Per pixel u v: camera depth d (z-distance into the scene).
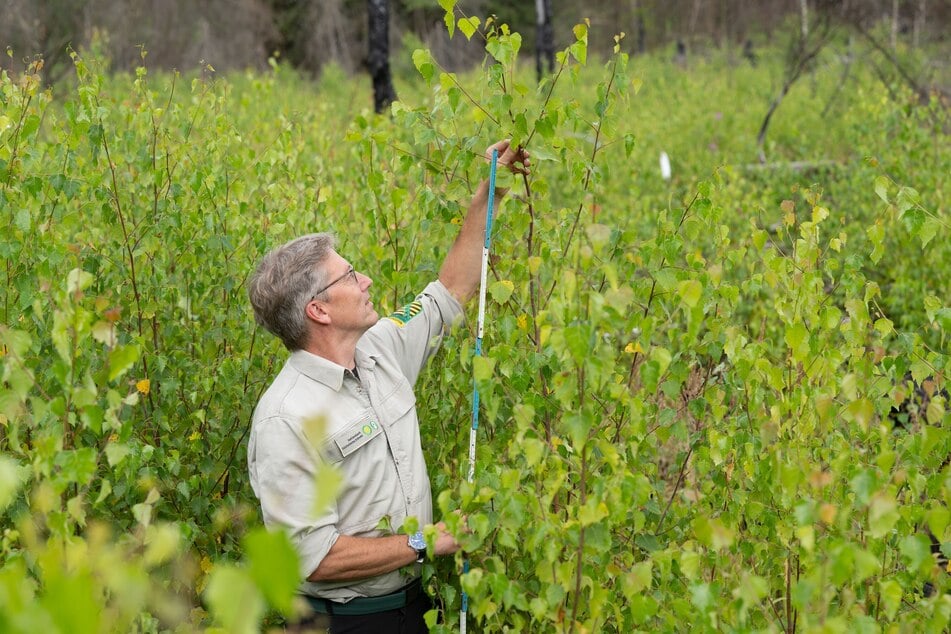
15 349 2.01
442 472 3.13
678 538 2.90
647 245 2.90
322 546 2.56
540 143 3.00
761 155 10.34
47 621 1.23
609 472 2.75
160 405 3.37
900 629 2.15
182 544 2.83
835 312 2.66
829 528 2.49
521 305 3.09
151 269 3.65
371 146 3.41
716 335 2.87
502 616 2.49
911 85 10.43
